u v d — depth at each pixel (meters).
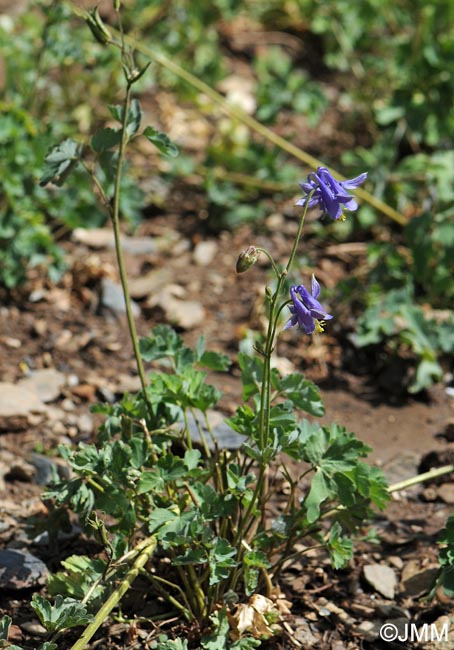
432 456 5.37
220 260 6.91
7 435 5.43
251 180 7.27
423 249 6.26
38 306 6.38
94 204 6.50
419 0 7.46
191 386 4.36
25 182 6.25
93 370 5.96
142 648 4.18
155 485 4.02
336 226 7.11
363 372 6.13
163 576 4.47
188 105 8.30
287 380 4.34
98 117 7.61
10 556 4.54
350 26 8.12
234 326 6.38
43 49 6.73
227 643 4.07
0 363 5.93
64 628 3.82
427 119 7.14
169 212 7.34
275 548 4.48
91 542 4.73
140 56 7.70
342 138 8.01
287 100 7.57
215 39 8.69
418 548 4.83
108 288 6.43
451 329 5.96
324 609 4.46
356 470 4.11
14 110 6.11
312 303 3.70
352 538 4.61
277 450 3.98
